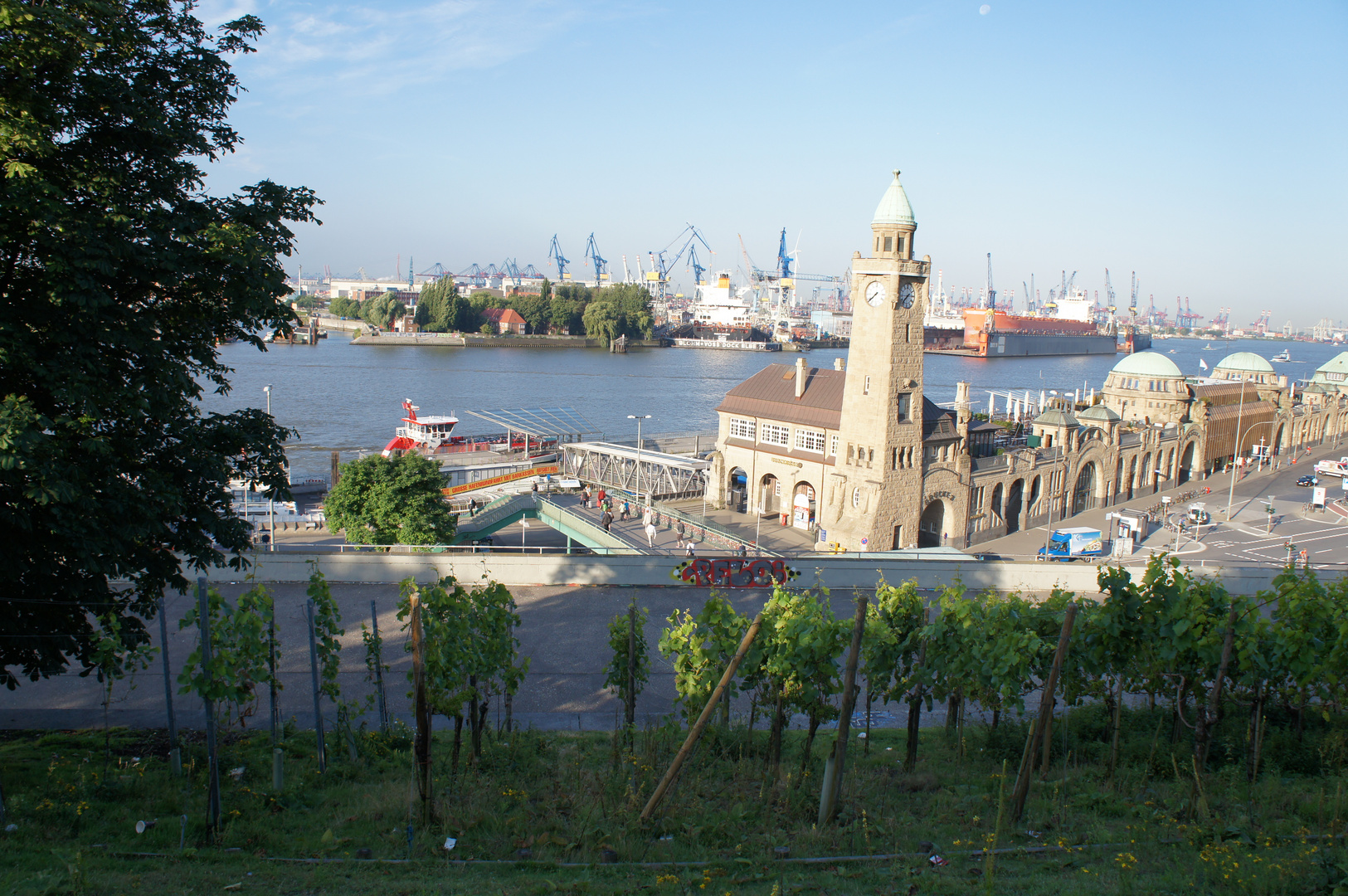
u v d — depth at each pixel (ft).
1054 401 375.45
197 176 101.76
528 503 307.17
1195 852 70.74
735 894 64.08
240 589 189.78
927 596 220.84
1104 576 103.50
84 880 61.93
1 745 106.11
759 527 310.65
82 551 86.02
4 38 81.00
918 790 93.40
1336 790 84.12
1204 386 493.36
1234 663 96.89
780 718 97.04
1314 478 449.48
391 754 104.17
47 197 82.94
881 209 275.59
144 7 97.04
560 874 68.64
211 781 75.00
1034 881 64.95
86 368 89.10
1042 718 79.36
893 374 277.85
